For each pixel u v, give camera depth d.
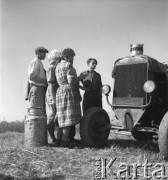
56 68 6.43
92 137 6.38
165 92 6.08
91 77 7.07
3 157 5.32
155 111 6.11
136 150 5.98
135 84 6.03
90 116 6.38
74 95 6.30
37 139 6.40
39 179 4.36
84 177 4.47
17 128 9.73
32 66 6.59
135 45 6.36
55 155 5.60
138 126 6.32
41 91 6.69
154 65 5.93
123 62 6.27
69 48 6.49
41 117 6.48
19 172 4.61
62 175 4.52
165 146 5.29
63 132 6.42
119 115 6.23
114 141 7.23
